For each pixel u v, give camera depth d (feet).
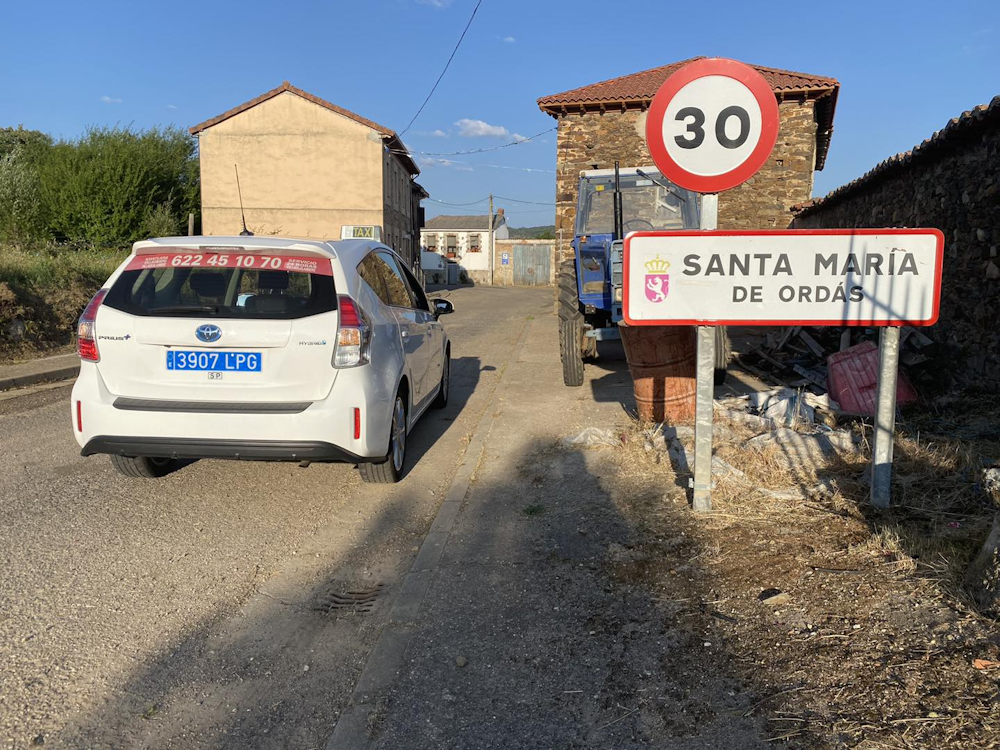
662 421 19.43
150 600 11.19
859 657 8.55
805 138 55.42
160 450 14.07
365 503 15.57
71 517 14.57
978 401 19.58
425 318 21.33
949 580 9.91
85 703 8.61
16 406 26.00
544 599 10.64
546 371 31.14
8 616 10.62
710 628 9.53
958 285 22.90
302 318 14.11
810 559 11.14
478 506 14.56
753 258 12.26
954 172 23.56
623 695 8.32
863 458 15.28
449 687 8.66
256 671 9.33
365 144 101.35
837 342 28.91
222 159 101.35
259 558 12.80
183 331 14.02
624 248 12.38
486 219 231.09
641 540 12.37
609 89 57.82
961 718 7.36
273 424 13.80
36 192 85.56
